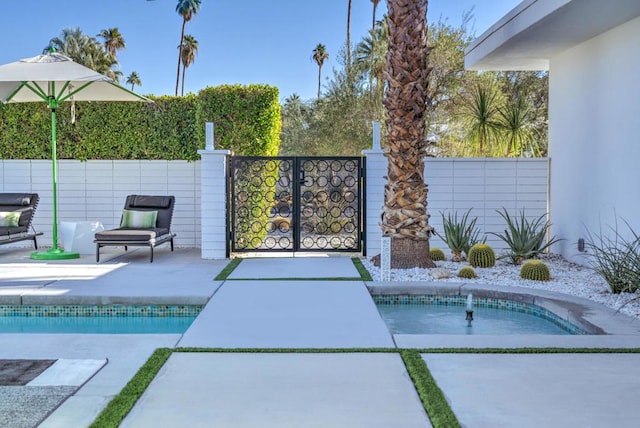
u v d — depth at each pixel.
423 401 3.15
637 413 3.00
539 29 7.47
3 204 10.00
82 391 3.32
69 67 8.54
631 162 7.05
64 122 10.77
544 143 14.95
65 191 10.83
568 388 3.36
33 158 10.89
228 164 9.39
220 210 9.23
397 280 7.04
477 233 9.03
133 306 5.98
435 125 15.69
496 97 13.95
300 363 3.84
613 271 6.25
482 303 6.44
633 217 7.00
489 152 11.23
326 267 8.09
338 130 16.42
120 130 10.78
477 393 3.28
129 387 3.35
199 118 10.22
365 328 4.77
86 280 6.90
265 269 7.88
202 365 3.79
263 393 3.29
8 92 8.98
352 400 3.19
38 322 5.79
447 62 15.45
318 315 5.23
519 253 8.20
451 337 4.49
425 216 7.89
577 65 8.51
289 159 9.47
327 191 9.67
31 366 3.76
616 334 4.54
